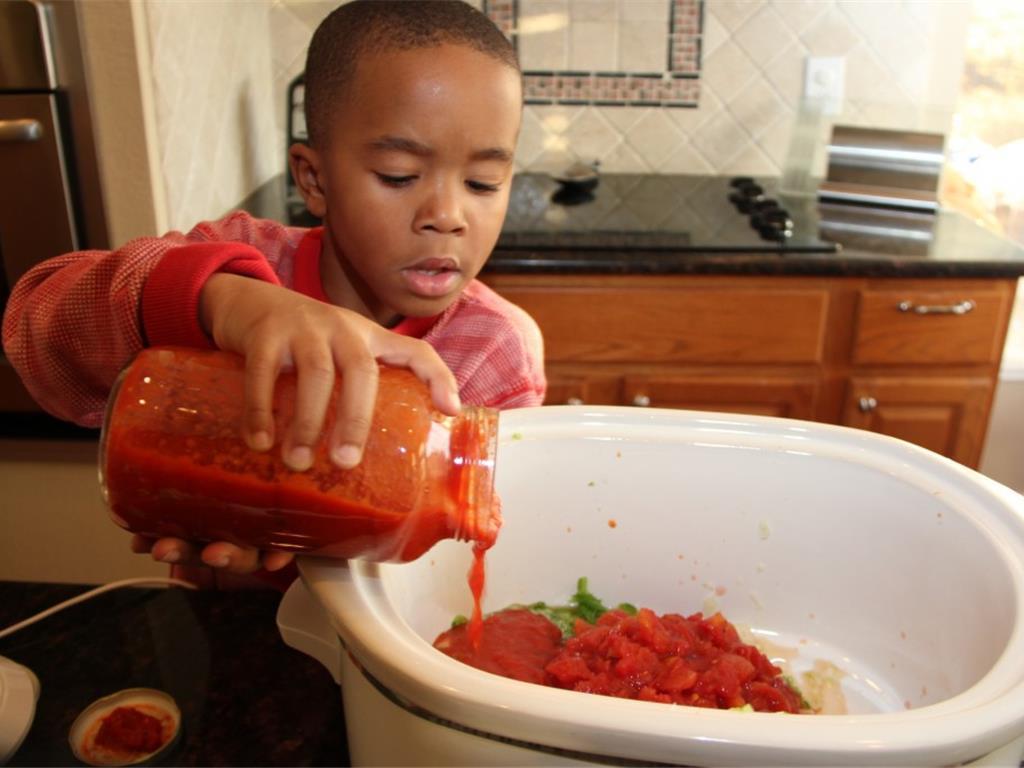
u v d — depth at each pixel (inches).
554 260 61.6
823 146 75.4
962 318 64.4
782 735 14.4
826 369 65.7
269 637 25.8
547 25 79.5
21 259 49.9
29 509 56.3
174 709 22.8
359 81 23.5
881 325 64.3
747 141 83.2
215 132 60.6
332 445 16.0
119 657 24.9
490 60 23.5
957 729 14.7
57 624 26.1
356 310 31.7
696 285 63.1
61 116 47.8
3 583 28.1
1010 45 79.0
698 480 27.0
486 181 24.3
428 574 26.0
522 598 28.3
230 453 17.9
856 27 79.5
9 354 25.2
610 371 65.1
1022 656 17.3
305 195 29.8
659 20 79.4
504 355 33.8
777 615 27.5
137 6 46.7
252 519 18.3
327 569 19.0
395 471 18.1
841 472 25.9
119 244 50.1
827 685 26.0
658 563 28.0
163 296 20.2
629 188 79.7
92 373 24.4
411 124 23.0
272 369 16.6
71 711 22.9
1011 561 21.3
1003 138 81.4
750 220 70.1
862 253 63.1
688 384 65.4
